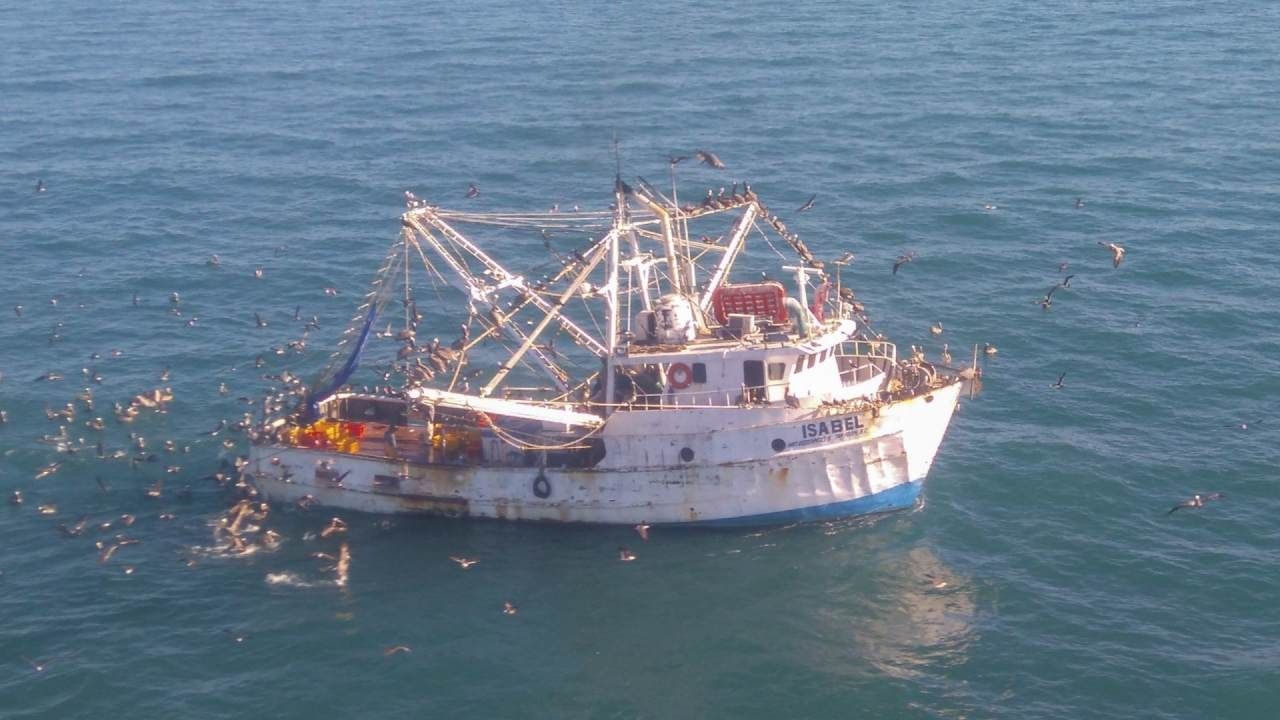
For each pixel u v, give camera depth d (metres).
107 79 154.38
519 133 124.56
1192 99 129.12
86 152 123.00
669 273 65.38
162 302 85.94
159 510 60.72
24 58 168.12
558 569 55.91
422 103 137.50
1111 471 62.28
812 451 57.12
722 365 58.12
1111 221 96.56
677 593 54.16
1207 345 75.56
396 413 64.31
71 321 82.81
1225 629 50.91
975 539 57.34
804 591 54.09
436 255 93.19
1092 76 139.50
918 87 137.25
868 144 117.69
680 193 105.69
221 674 49.44
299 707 47.66
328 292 86.31
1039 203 101.00
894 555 56.28
